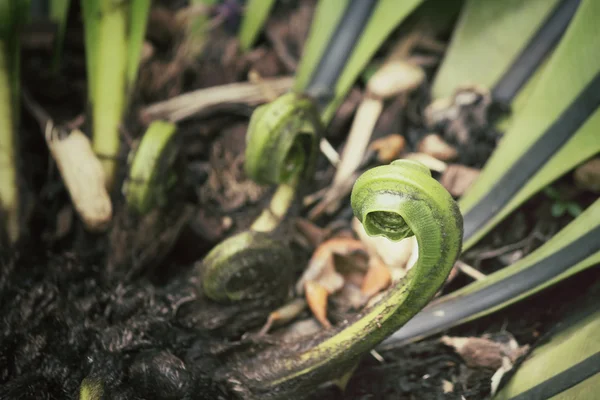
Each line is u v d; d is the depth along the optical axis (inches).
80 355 11.6
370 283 12.3
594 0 11.8
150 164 12.0
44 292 12.2
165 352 11.6
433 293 10.2
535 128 12.3
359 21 13.4
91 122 13.2
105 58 12.7
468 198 12.7
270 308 12.3
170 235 13.0
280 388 11.5
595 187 13.3
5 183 12.7
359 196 9.8
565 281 12.8
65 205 13.5
